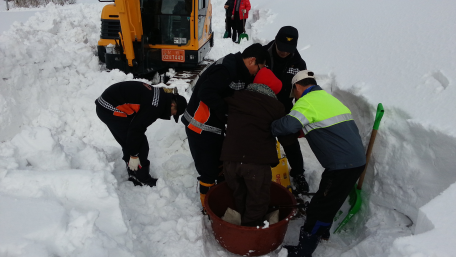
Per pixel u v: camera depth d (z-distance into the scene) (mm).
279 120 2191
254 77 2535
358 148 2211
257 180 2234
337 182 2219
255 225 2346
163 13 5336
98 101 2752
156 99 2584
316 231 2334
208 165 2631
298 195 3070
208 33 7098
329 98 2293
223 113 2365
